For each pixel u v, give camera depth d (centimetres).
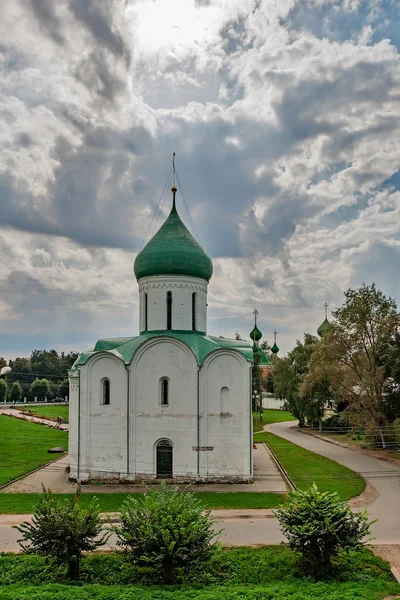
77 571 2420
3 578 2405
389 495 4100
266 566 2562
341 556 2570
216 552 2561
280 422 10875
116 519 3384
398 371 6112
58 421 9200
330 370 6862
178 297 4988
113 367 4597
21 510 3662
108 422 4544
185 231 5156
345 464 5450
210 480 4450
